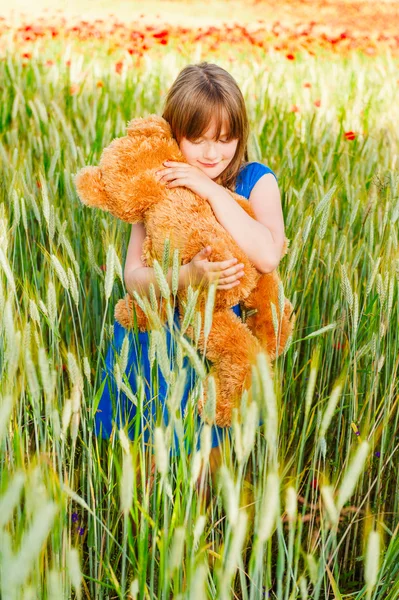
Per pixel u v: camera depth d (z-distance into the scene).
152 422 1.80
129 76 6.21
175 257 1.66
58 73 5.82
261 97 5.39
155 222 2.05
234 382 1.98
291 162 3.30
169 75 6.48
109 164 2.07
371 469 2.19
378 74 7.06
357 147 4.36
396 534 1.84
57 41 8.87
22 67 6.60
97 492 1.88
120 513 1.85
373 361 2.17
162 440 1.30
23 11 12.48
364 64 8.03
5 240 2.06
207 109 2.06
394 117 5.10
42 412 2.25
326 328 1.94
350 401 2.36
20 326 2.04
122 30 9.71
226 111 2.09
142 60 7.70
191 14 14.32
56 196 3.12
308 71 7.14
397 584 1.71
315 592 1.52
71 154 3.66
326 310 2.90
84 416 1.86
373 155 3.84
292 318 2.25
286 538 2.18
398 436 2.46
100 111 4.78
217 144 2.15
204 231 2.01
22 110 4.65
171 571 1.24
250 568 1.28
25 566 0.92
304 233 2.22
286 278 2.26
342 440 2.33
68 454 2.04
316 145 4.39
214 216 2.07
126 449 1.47
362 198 3.19
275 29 10.44
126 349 1.71
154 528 1.51
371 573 1.18
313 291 2.81
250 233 2.07
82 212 2.93
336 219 2.96
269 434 1.28
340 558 2.31
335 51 9.29
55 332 1.85
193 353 1.52
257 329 2.17
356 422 2.24
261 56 8.63
